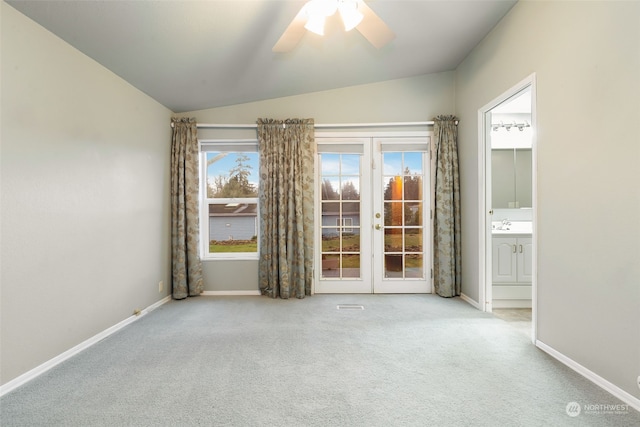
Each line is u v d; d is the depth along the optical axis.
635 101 1.58
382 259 3.91
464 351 2.27
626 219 1.62
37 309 1.96
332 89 3.83
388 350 2.29
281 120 3.78
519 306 3.42
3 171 1.76
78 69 2.30
